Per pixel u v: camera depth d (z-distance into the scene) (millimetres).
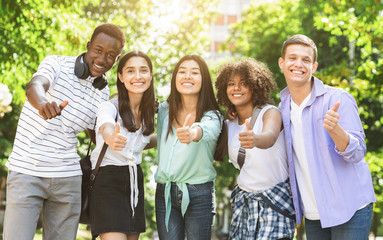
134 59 4480
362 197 4160
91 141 4809
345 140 3891
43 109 3699
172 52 14242
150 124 4543
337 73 10922
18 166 4176
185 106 4676
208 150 4547
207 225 4551
